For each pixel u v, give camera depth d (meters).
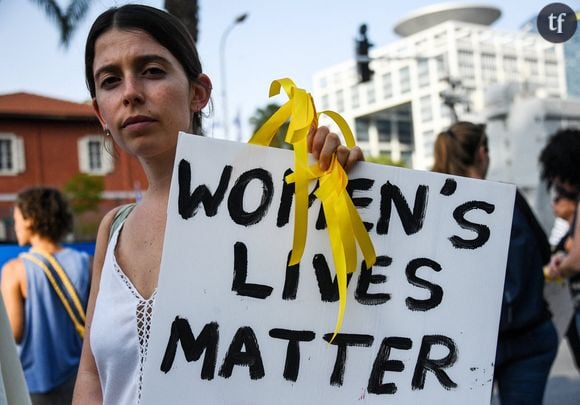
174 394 1.23
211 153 1.29
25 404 1.61
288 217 1.30
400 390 1.30
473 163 2.94
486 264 1.36
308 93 1.30
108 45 1.38
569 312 3.07
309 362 1.28
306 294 1.29
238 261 1.28
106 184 33.59
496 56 39.84
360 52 12.38
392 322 1.31
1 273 3.53
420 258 1.34
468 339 1.34
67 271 3.25
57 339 3.19
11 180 33.22
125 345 1.34
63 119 33.72
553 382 5.69
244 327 1.27
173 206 1.27
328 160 1.29
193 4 5.29
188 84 1.44
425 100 49.50
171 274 1.26
